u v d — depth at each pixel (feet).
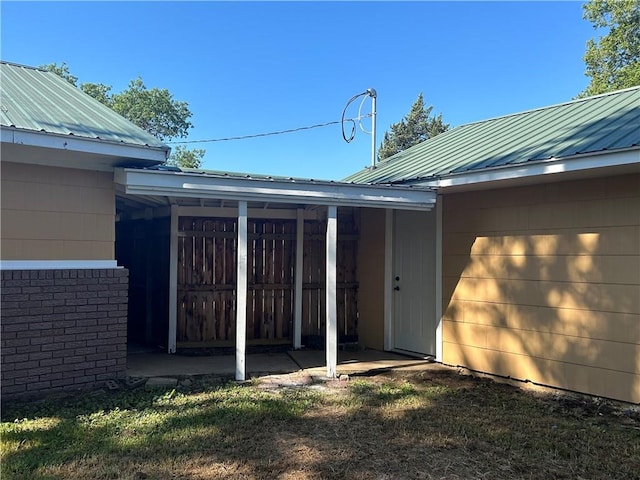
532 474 11.22
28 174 15.96
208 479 10.58
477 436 13.56
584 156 15.30
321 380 19.31
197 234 24.72
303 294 26.84
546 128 21.75
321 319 27.22
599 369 17.03
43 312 16.05
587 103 23.65
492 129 26.27
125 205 26.11
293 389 17.93
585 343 17.42
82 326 16.79
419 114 144.36
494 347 20.33
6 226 15.53
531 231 19.15
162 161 16.96
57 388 16.25
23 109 16.79
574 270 17.79
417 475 11.05
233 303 25.61
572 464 11.83
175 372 19.74
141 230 26.96
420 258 24.12
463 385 19.26
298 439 13.03
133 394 16.71
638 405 16.01
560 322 18.16
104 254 17.31
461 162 20.98
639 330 16.05
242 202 18.39
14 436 12.56
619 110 20.18
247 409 15.24
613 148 14.58
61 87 22.31
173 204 24.14
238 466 11.27
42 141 14.48
